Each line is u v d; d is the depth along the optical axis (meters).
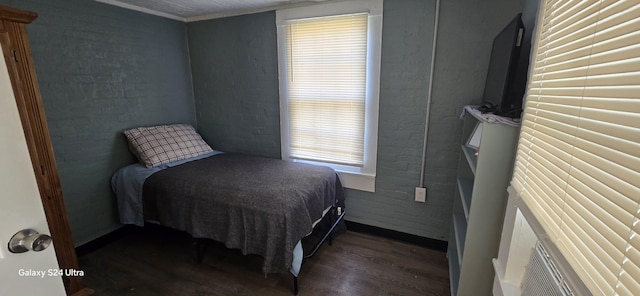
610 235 0.59
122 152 2.59
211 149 3.07
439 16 2.03
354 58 2.36
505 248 1.18
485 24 1.92
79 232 2.33
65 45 2.11
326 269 2.15
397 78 2.24
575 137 0.74
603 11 0.66
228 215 1.91
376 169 2.50
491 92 1.64
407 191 2.43
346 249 2.42
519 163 1.16
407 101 2.26
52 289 0.87
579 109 0.73
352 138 2.53
